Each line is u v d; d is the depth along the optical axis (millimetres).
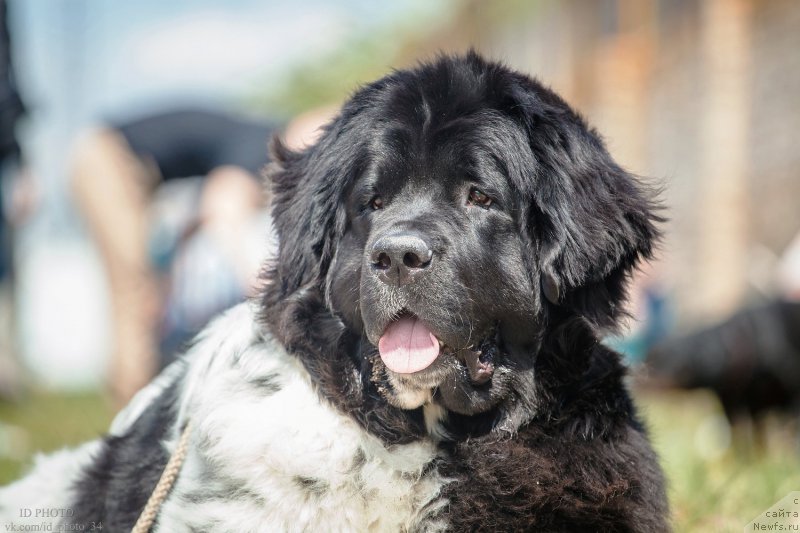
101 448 5984
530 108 5270
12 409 13961
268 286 5492
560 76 26828
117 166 9984
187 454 5160
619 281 5328
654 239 5430
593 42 25703
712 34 19156
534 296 5223
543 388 5199
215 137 9820
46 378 20906
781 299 11227
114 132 10070
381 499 5020
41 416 13000
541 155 5246
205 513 4926
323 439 5062
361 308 5039
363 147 5340
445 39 28703
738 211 18766
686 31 21016
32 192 11359
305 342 5234
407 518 5039
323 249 5391
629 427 5289
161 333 9531
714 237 19125
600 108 23938
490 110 5270
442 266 4969
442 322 4969
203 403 5211
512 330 5227
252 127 9812
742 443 10789
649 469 5273
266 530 4891
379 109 5371
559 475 5051
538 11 26953
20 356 15344
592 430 5121
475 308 5090
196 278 9125
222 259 9109
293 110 32531
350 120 5473
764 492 7477
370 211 5336
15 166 10695
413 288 4934
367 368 5172
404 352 5027
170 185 10086
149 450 5508
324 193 5410
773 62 17953
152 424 5695
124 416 6371
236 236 9195
